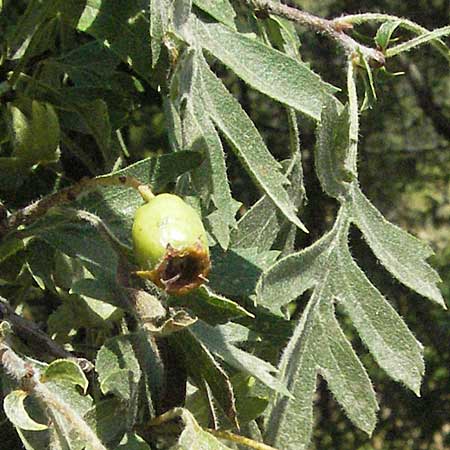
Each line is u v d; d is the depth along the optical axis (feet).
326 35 0.75
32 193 0.83
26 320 0.74
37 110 0.78
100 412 0.65
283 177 0.69
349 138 0.72
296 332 0.74
